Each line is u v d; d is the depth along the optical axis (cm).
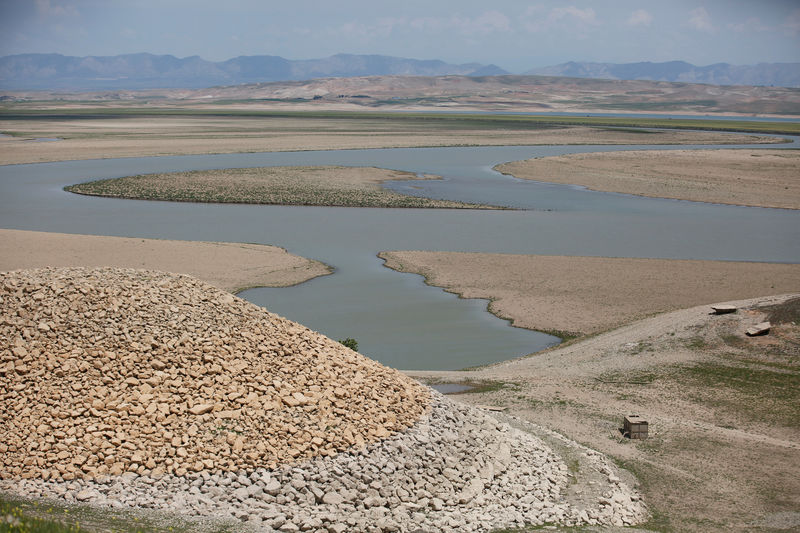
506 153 15112
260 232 7275
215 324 2344
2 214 8044
